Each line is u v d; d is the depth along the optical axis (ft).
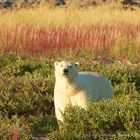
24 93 120.88
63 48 222.28
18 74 156.25
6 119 102.89
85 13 264.31
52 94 123.44
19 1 377.09
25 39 223.51
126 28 242.17
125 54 215.92
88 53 217.56
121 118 89.66
